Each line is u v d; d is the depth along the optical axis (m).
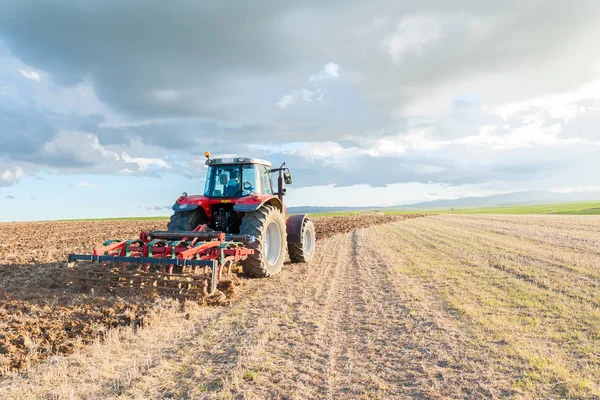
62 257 11.13
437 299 6.32
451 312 5.59
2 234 21.20
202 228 7.72
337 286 7.41
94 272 6.77
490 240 15.41
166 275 6.27
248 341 4.49
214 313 5.64
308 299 6.43
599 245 13.24
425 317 5.37
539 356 4.01
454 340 4.51
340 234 19.58
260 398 3.25
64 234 21.12
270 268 8.10
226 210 8.83
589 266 9.03
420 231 20.97
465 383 3.49
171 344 4.45
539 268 8.88
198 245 6.53
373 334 4.77
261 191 9.01
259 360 3.98
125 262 6.52
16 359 3.97
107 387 3.46
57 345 4.30
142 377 3.62
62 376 3.62
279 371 3.74
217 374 3.69
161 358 4.07
